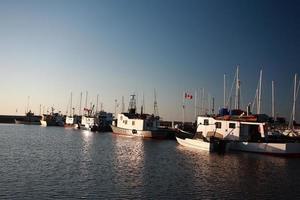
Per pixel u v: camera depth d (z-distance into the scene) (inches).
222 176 1332.4
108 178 1237.7
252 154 2027.6
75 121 6053.2
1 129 5024.6
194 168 1499.8
